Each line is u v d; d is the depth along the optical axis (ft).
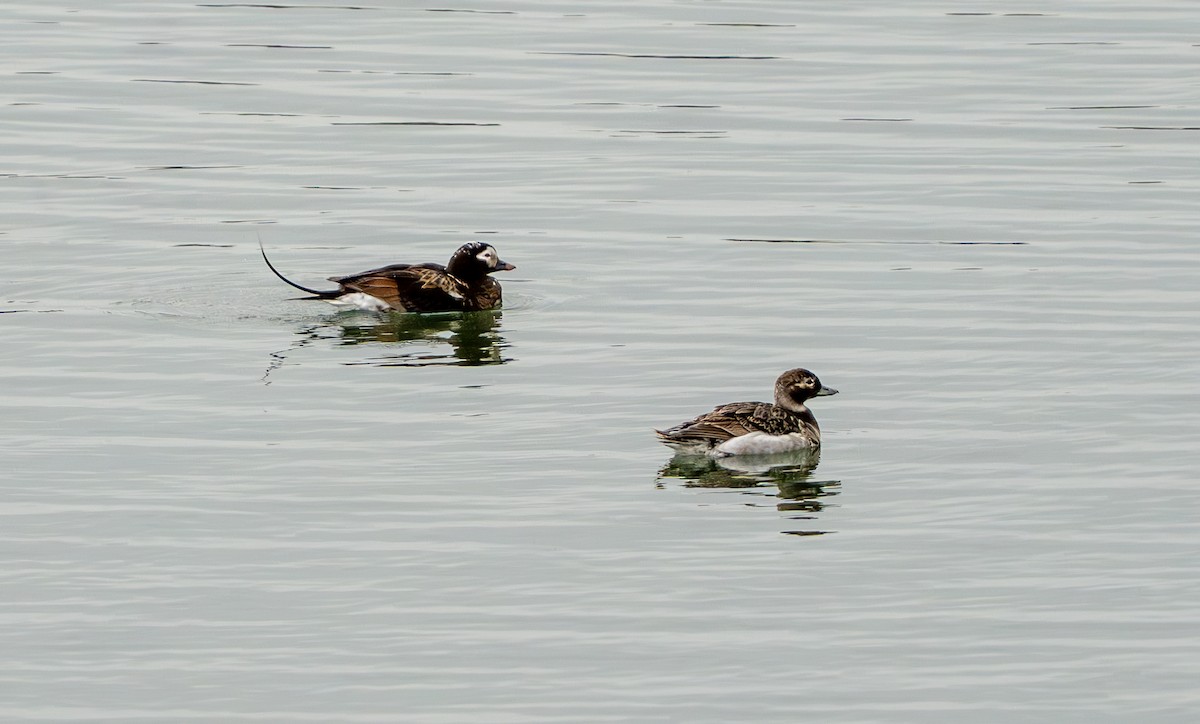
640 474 71.31
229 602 60.34
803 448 73.67
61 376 83.15
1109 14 167.12
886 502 68.54
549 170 122.62
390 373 84.07
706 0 174.29
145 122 133.59
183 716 53.72
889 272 100.07
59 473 71.00
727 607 60.08
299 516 66.95
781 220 110.93
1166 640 58.03
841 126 132.57
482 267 95.50
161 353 86.99
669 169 122.52
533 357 86.43
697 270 101.30
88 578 61.93
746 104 138.51
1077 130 130.72
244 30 161.17
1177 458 72.38
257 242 107.24
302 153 126.41
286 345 88.79
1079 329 89.35
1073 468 71.61
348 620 59.16
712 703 54.34
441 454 73.26
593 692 54.95
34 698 54.60
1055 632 58.59
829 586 61.62
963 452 73.51
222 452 73.46
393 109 137.28
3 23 163.02
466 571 62.49
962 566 63.10
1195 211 111.75
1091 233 107.34
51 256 103.14
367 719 53.47
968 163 123.34
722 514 67.41
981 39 157.69
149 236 107.76
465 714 53.67
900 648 57.57
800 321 91.40
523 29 161.79
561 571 62.54
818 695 54.85
